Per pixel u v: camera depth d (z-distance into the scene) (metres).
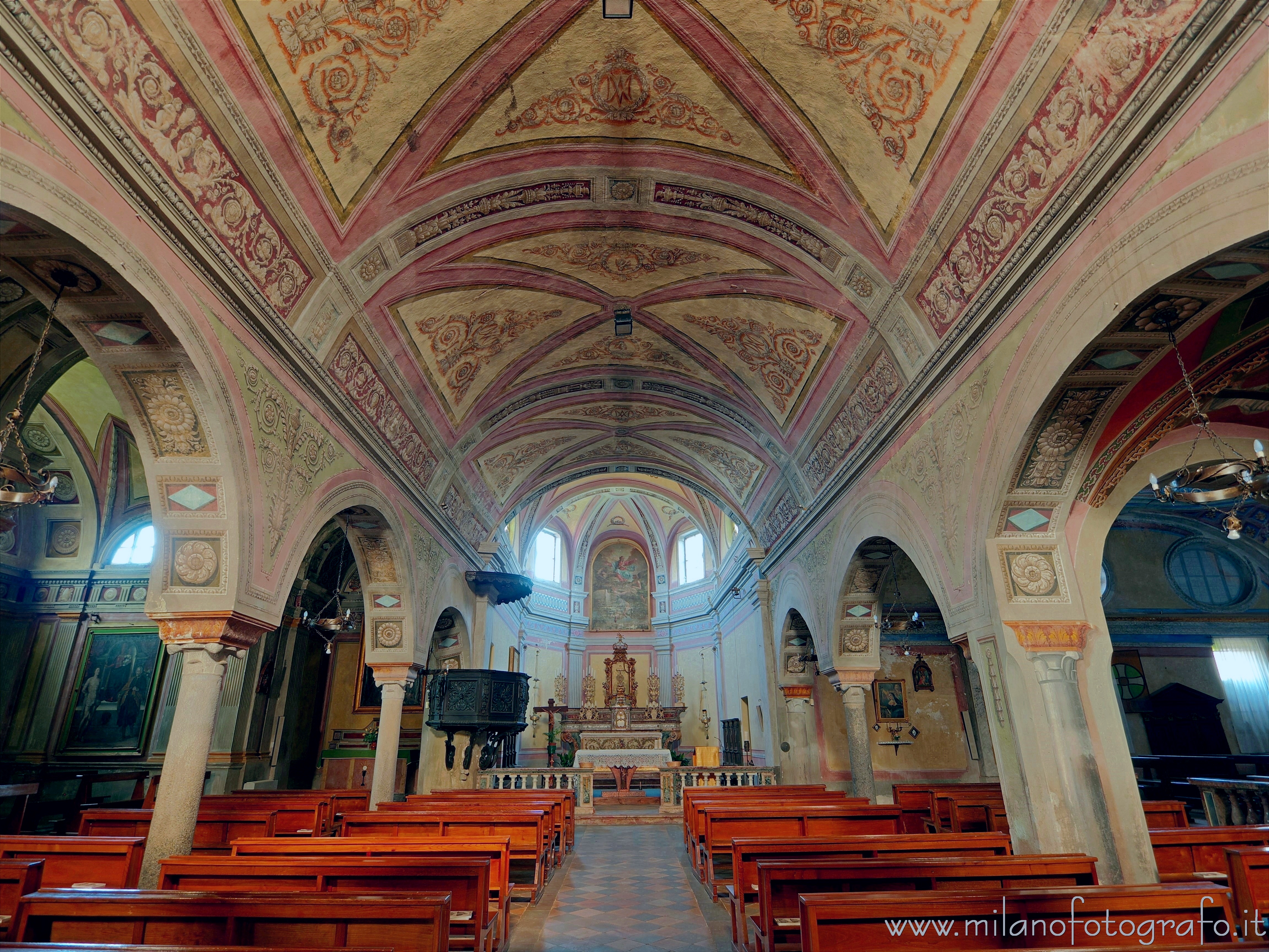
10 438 6.19
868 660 12.32
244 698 13.62
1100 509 7.16
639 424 16.16
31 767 13.70
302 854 5.34
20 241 4.73
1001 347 6.87
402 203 7.87
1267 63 4.01
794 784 15.52
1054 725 6.50
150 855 5.81
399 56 6.46
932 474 8.35
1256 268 4.71
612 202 9.16
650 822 14.35
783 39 6.75
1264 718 15.14
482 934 4.60
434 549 13.20
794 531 14.39
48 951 2.69
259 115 5.91
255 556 6.88
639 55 7.19
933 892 3.52
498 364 12.06
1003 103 5.82
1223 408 6.88
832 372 10.42
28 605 14.80
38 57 4.18
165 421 6.32
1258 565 15.73
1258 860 4.73
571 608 27.61
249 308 6.68
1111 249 5.30
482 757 15.73
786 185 8.23
